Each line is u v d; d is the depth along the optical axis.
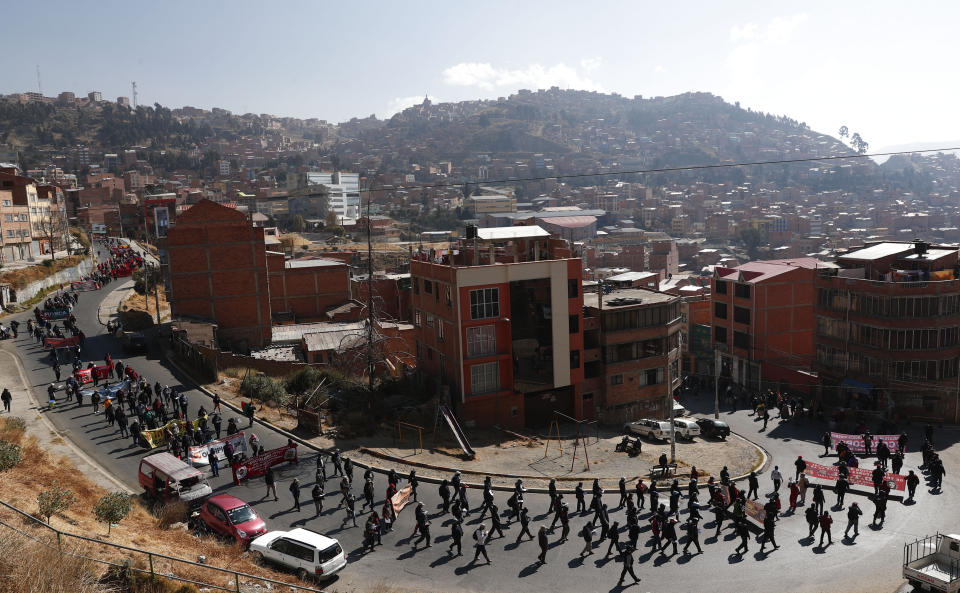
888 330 67.44
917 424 65.25
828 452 55.16
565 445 52.41
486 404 55.91
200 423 45.28
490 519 36.84
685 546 34.22
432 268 58.66
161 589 22.33
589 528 32.62
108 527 27.86
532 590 29.64
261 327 78.69
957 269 69.06
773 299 86.94
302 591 26.22
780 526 38.19
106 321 85.25
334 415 52.88
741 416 70.31
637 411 65.31
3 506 26.66
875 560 33.97
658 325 65.44
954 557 31.19
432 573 30.66
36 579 19.84
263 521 33.47
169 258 75.12
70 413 49.66
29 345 71.06
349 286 96.19
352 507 35.16
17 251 115.88
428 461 45.09
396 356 74.44
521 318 56.56
